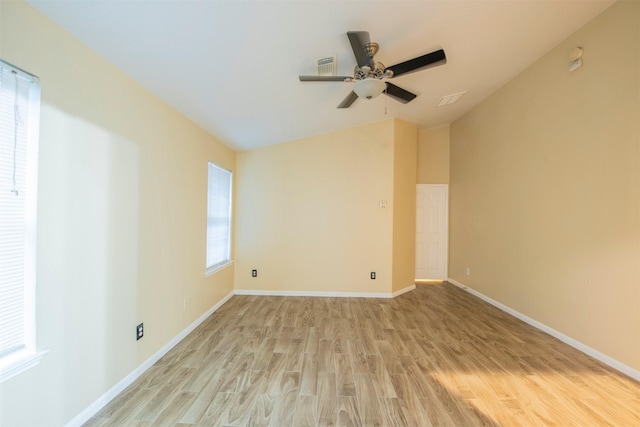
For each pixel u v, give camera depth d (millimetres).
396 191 4352
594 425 1655
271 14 1688
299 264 4340
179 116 2719
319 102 3143
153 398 1863
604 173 2355
